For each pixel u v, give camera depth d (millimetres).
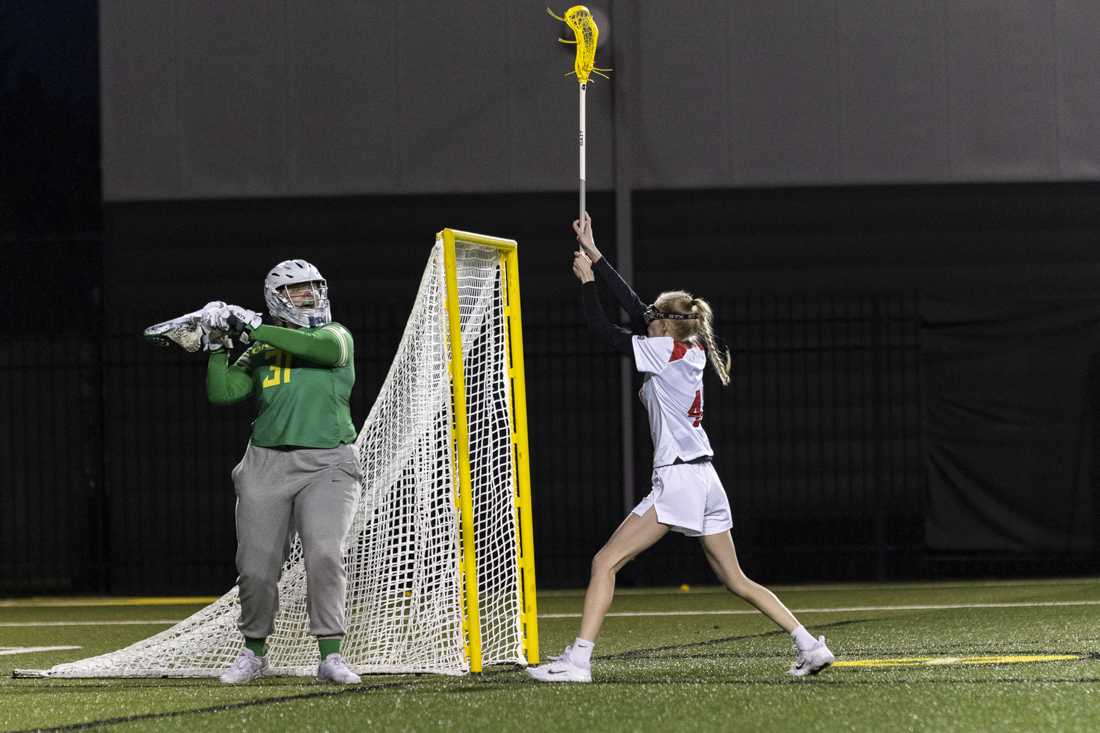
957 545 53875
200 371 55438
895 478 54250
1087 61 55969
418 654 24703
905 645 28781
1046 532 53750
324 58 56781
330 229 56406
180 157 56781
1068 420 53938
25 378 55781
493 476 25984
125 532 55250
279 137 56688
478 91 56469
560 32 56438
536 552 54875
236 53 56938
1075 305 54094
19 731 18875
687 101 56125
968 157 55906
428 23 56656
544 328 55125
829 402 54562
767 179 55938
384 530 25297
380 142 56531
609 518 54781
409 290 56125
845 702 19609
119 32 57156
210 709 20359
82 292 57250
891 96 56094
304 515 23516
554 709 19438
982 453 54062
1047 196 55750
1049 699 19641
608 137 56062
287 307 24266
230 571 55188
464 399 24500
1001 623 33469
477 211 56219
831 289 55594
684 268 55812
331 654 23281
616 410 54906
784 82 56156
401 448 25422
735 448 54750
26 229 57469
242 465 24094
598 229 55969
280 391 23672
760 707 19281
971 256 55594
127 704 21312
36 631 38719
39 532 55344
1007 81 55969
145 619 42688
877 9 56188
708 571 54406
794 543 54375
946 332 54469
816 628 33781
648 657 27859
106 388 55594
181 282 56562
